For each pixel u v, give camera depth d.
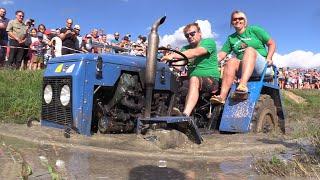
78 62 5.18
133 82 5.45
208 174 3.57
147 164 3.83
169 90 5.93
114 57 5.41
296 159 4.14
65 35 10.80
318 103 15.51
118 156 4.11
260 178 3.47
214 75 6.25
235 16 6.73
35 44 11.65
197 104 6.44
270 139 5.55
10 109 6.81
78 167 3.49
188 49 6.31
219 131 6.22
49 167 3.18
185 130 5.11
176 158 4.22
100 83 5.24
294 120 10.48
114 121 5.38
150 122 5.00
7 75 9.12
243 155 4.50
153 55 4.98
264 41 6.73
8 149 3.91
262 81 6.43
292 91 17.64
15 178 2.91
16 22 10.97
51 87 5.52
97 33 12.42
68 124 5.25
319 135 5.01
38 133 5.05
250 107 6.21
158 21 4.94
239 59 6.72
